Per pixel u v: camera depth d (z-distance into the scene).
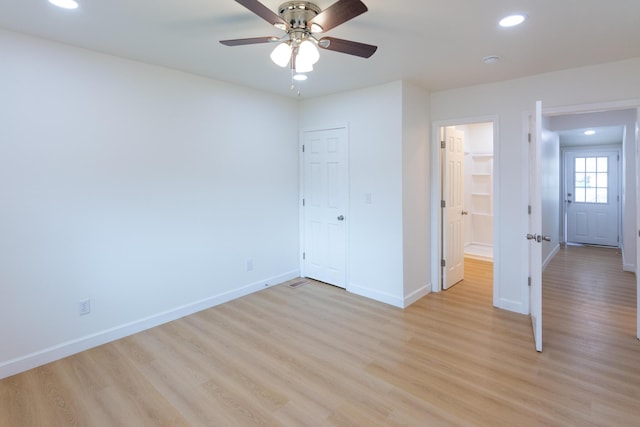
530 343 2.91
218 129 3.69
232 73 3.40
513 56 2.86
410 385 2.35
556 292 4.21
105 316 2.97
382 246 3.83
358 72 3.28
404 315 3.51
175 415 2.07
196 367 2.59
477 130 6.20
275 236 4.40
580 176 7.09
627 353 2.73
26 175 2.54
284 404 2.17
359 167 3.97
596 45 2.63
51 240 2.67
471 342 2.94
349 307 3.72
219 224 3.77
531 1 1.99
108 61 2.89
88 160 2.82
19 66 2.47
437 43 2.59
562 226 7.25
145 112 3.12
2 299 2.47
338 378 2.44
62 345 2.74
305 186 4.60
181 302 3.48
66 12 2.15
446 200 4.22
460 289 4.31
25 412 2.11
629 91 2.94
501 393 2.25
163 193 3.29
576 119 5.41
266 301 3.90
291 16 2.01
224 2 2.02
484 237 6.23
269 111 4.19
